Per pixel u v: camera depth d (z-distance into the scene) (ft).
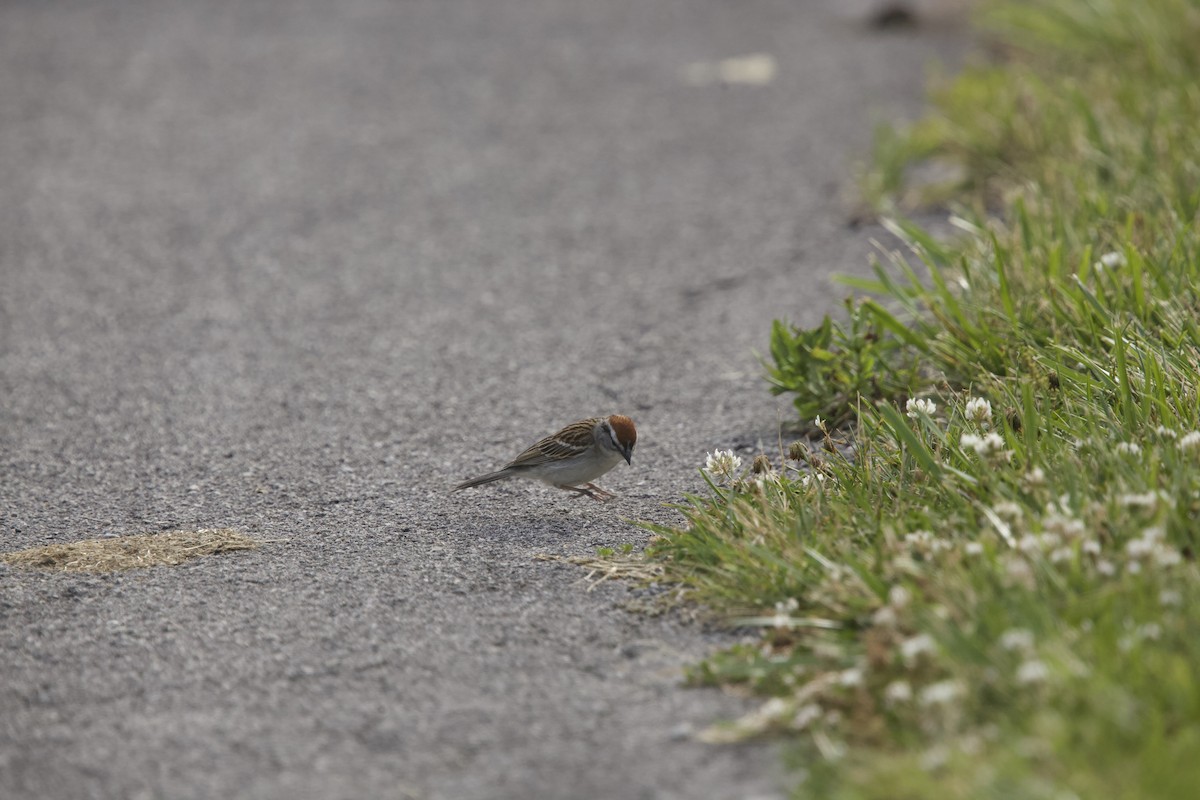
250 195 62.39
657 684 24.16
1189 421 28.84
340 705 23.86
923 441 30.27
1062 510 25.32
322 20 93.30
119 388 42.83
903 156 58.59
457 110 74.13
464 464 36.81
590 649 25.59
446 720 23.24
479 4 97.96
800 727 21.84
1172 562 23.08
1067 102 57.16
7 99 76.38
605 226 57.52
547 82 78.74
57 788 21.50
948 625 22.17
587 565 29.43
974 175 55.77
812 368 37.37
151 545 31.32
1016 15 73.05
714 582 27.14
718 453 30.86
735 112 71.72
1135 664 20.33
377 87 78.23
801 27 88.79
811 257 51.67
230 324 48.44
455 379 43.14
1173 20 62.75
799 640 24.62
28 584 29.19
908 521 26.96
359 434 38.96
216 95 77.10
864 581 24.53
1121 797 17.92
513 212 59.67
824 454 33.81
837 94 73.15
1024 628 21.79
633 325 47.19
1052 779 18.56
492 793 21.06
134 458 37.47
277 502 34.27
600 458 32.60
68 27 91.30
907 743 20.51
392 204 61.05
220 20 93.40
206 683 24.73
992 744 19.70
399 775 21.67
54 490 35.35
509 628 26.55
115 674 25.14
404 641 26.14
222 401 41.63
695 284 50.49
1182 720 19.51
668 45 85.97
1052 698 19.98
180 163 66.69
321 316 49.06
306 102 75.72
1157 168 46.65
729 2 97.04
